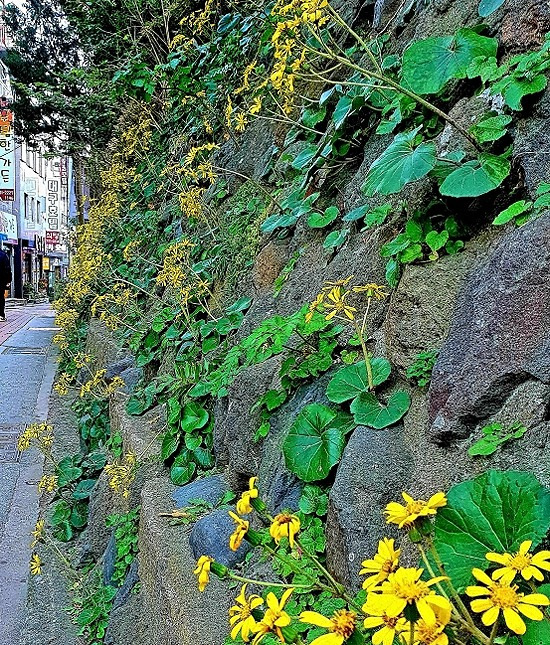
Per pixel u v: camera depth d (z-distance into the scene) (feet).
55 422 17.88
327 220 7.99
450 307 4.90
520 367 3.93
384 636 2.39
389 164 5.39
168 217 17.44
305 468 5.28
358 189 7.71
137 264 18.65
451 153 5.38
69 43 39.11
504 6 5.67
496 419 3.99
